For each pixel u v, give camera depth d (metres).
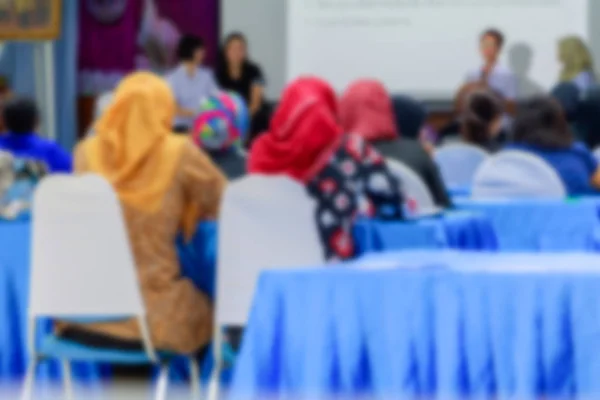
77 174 5.73
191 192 5.66
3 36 12.55
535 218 7.45
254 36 15.20
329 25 15.09
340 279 4.12
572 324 3.96
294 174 6.07
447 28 14.97
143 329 5.36
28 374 5.45
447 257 4.59
